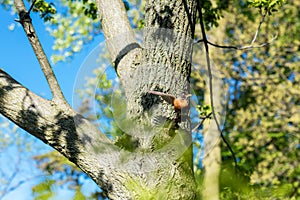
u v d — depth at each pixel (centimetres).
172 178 294
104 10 375
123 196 298
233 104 1164
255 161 1080
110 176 304
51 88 336
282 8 1160
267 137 1125
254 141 1112
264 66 1179
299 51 1210
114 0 378
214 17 699
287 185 207
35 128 323
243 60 1177
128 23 367
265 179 1052
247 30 1177
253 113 1144
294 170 1072
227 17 1160
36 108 326
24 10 350
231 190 204
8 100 328
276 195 203
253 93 1161
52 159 648
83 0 705
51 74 340
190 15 333
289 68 1199
